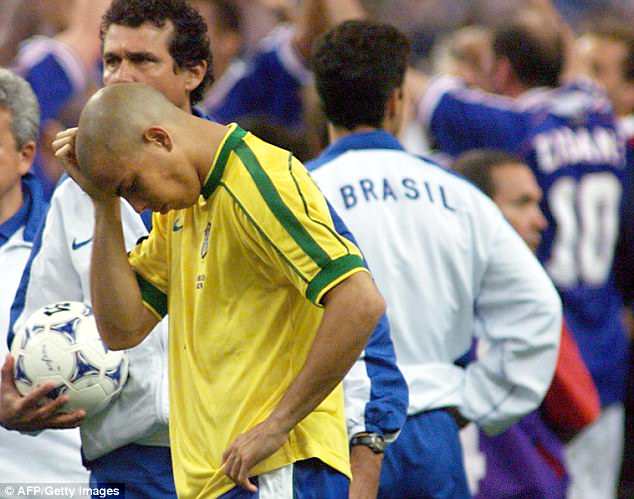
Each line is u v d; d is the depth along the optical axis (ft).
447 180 61.41
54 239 54.65
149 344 52.85
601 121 92.32
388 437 53.11
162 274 48.08
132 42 53.06
